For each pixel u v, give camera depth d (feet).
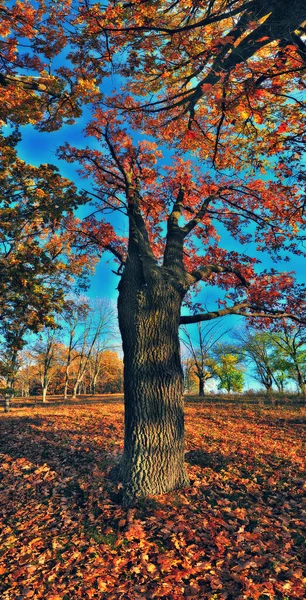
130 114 26.71
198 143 27.27
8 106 26.71
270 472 21.16
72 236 31.50
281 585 11.07
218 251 33.37
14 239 41.65
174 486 18.01
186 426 37.47
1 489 21.06
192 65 18.90
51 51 23.07
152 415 18.47
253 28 13.97
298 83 17.13
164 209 32.86
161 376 19.01
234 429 35.76
